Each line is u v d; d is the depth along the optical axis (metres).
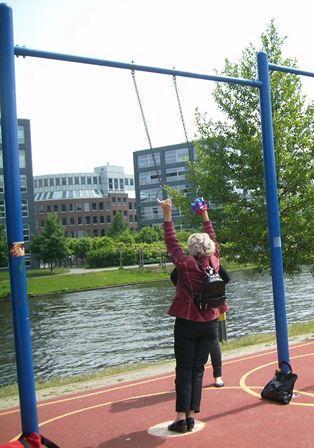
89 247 90.88
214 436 4.96
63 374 18.12
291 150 15.59
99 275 65.50
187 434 5.07
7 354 23.95
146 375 8.66
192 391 5.12
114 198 132.62
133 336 25.38
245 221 15.45
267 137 6.43
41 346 24.56
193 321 4.91
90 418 6.04
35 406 4.51
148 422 5.66
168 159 103.44
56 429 5.71
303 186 15.45
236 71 15.94
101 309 37.91
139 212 107.94
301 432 4.91
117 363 19.33
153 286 55.03
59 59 5.32
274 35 15.83
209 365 8.75
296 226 15.58
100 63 5.59
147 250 78.00
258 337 12.42
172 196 16.22
